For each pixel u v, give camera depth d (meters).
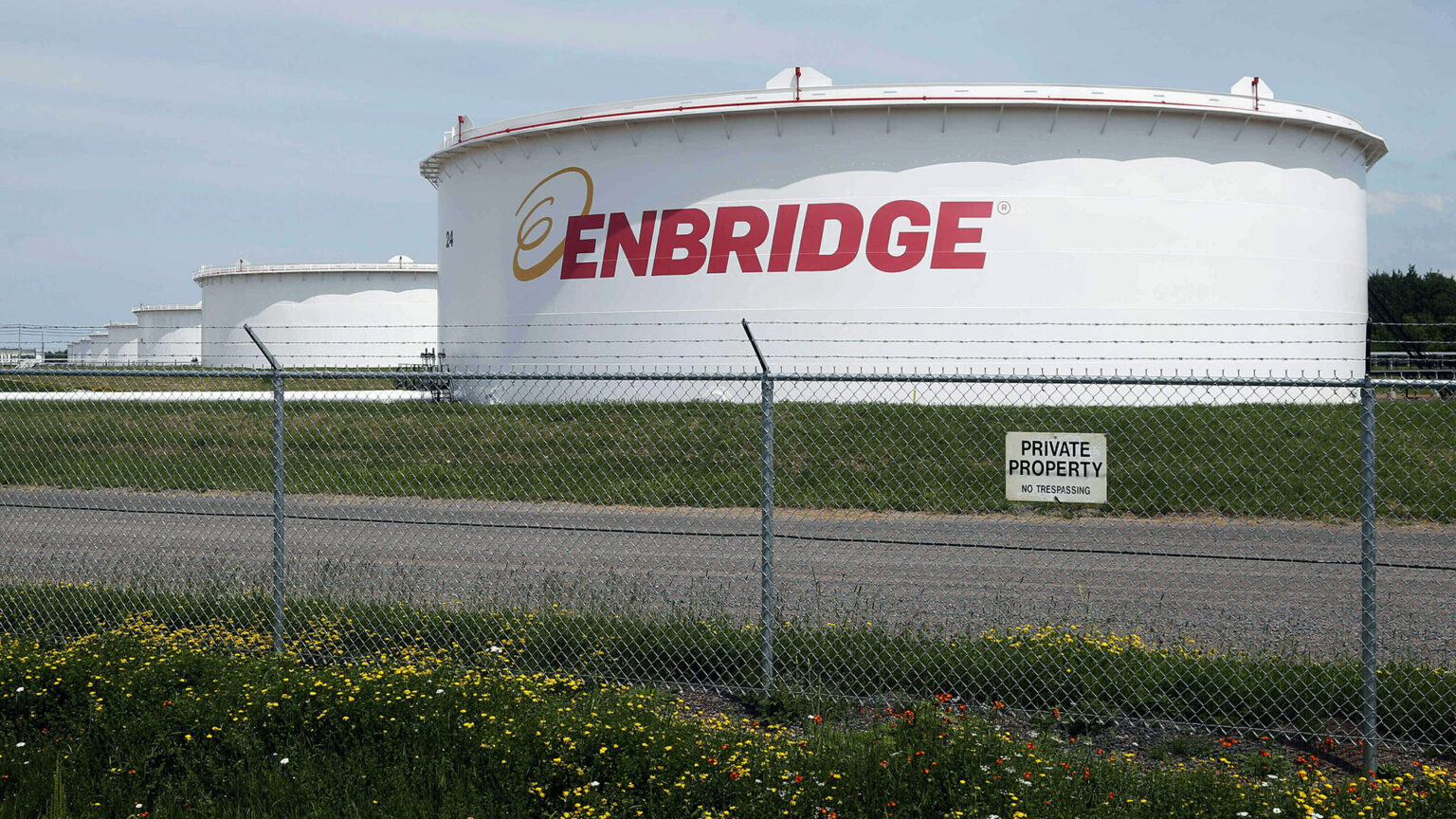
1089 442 6.66
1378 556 11.58
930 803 5.12
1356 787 5.43
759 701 6.88
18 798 5.36
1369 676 6.10
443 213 29.20
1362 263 26.11
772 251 22.83
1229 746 6.24
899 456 17.00
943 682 7.09
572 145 24.73
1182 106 22.39
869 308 22.41
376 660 7.52
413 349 52.94
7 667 6.66
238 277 53.91
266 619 8.32
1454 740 6.44
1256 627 8.63
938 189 22.30
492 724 5.86
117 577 9.87
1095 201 22.36
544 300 25.19
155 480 17.02
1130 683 6.84
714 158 23.19
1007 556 11.53
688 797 5.19
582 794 5.22
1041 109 22.22
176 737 5.96
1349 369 25.09
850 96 22.50
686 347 23.44
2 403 22.11
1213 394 22.86
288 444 19.09
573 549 11.98
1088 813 5.01
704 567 10.92
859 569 10.87
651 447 18.06
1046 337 22.27
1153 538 12.52
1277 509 14.18
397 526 13.52
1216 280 22.89
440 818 5.08
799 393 22.53
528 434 19.28
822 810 5.02
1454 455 16.27
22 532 13.27
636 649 7.69
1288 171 23.72
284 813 5.24
